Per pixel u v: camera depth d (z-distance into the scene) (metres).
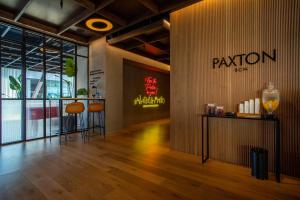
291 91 2.51
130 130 6.11
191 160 3.17
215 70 3.21
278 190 2.15
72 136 5.14
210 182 2.35
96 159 3.21
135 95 7.39
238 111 2.93
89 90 5.97
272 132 2.67
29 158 3.25
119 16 4.30
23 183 2.31
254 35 2.81
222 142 3.14
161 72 9.13
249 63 2.85
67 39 5.43
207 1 3.30
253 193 2.08
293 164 2.51
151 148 3.92
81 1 3.43
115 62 5.91
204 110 3.34
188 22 3.54
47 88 5.16
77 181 2.37
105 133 5.51
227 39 3.07
